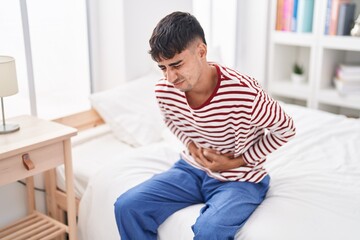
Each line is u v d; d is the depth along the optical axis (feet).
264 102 4.31
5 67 4.96
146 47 7.90
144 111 7.09
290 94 10.13
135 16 7.48
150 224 4.64
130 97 7.20
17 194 6.20
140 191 4.71
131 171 5.43
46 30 6.71
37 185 6.39
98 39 7.68
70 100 7.36
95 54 7.66
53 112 7.10
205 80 4.32
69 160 5.32
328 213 4.36
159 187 4.79
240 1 10.11
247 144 4.71
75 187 5.98
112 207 5.08
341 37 8.96
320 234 4.02
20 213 6.31
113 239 5.05
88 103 7.69
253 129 4.63
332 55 9.74
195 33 4.07
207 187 4.86
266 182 4.91
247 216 4.41
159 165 5.64
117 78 7.71
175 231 4.55
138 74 7.88
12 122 5.55
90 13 7.38
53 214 6.36
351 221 4.22
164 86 4.67
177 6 8.41
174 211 4.75
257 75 10.49
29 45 6.26
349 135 6.61
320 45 9.34
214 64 4.56
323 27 9.20
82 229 5.52
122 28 7.30
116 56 7.58
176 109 4.71
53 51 6.89
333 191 4.82
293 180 5.11
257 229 4.18
